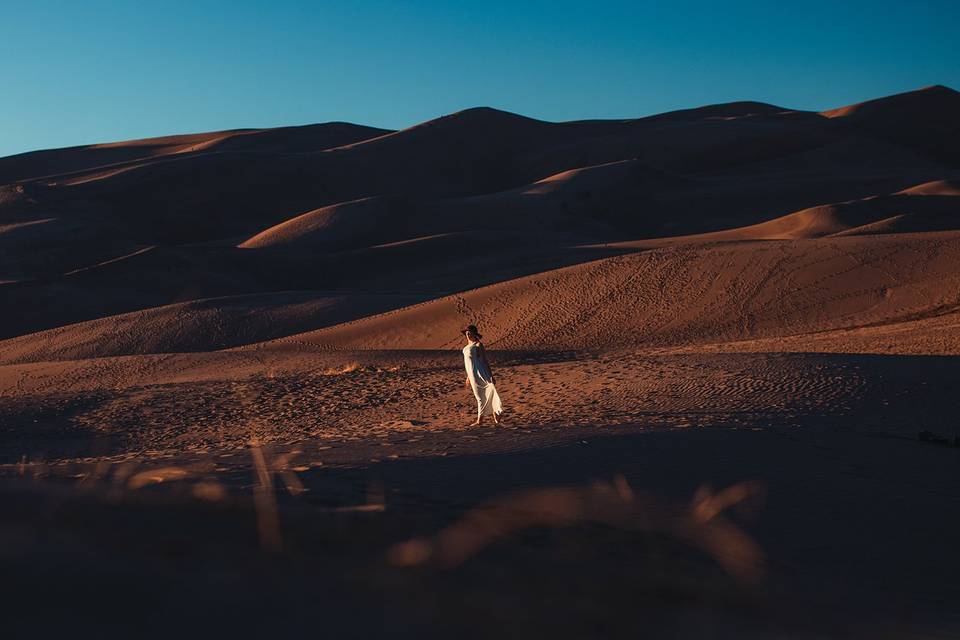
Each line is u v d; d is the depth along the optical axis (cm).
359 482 647
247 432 2141
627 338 4681
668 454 1104
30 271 11206
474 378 1689
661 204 17138
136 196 17562
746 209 17262
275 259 11400
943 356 2238
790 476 968
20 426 2381
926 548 677
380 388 2664
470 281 10144
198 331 6425
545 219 15562
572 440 1259
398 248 12044
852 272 5062
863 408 1609
